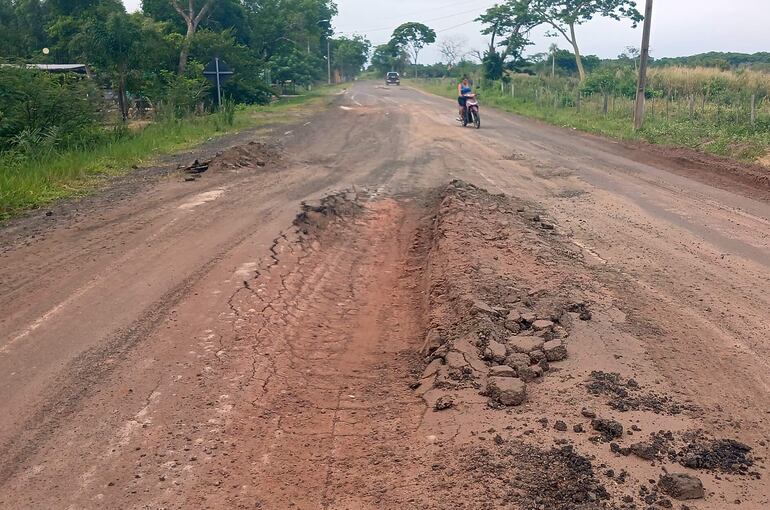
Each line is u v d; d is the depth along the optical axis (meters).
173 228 8.91
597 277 7.34
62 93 16.36
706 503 3.44
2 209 9.80
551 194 12.13
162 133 19.19
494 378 4.70
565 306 6.24
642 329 5.88
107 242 8.25
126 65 24.72
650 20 21.14
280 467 3.96
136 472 3.86
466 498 3.51
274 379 5.08
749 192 12.14
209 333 5.73
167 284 6.82
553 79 47.81
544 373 4.98
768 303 6.59
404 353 5.80
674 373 5.02
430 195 12.23
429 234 9.76
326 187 12.31
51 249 7.95
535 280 7.06
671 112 24.89
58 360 5.20
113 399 4.64
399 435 4.29
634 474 3.67
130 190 11.45
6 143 14.79
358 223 10.38
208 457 4.02
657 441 4.01
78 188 11.58
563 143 19.66
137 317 6.01
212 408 4.57
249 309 6.30
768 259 8.05
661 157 16.45
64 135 15.92
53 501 3.60
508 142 19.80
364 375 5.34
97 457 3.99
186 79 27.53
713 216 10.29
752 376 4.99
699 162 15.34
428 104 37.97
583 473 3.67
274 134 21.20
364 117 28.34
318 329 6.25
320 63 85.38
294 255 8.15
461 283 6.69
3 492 3.67
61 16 34.38
